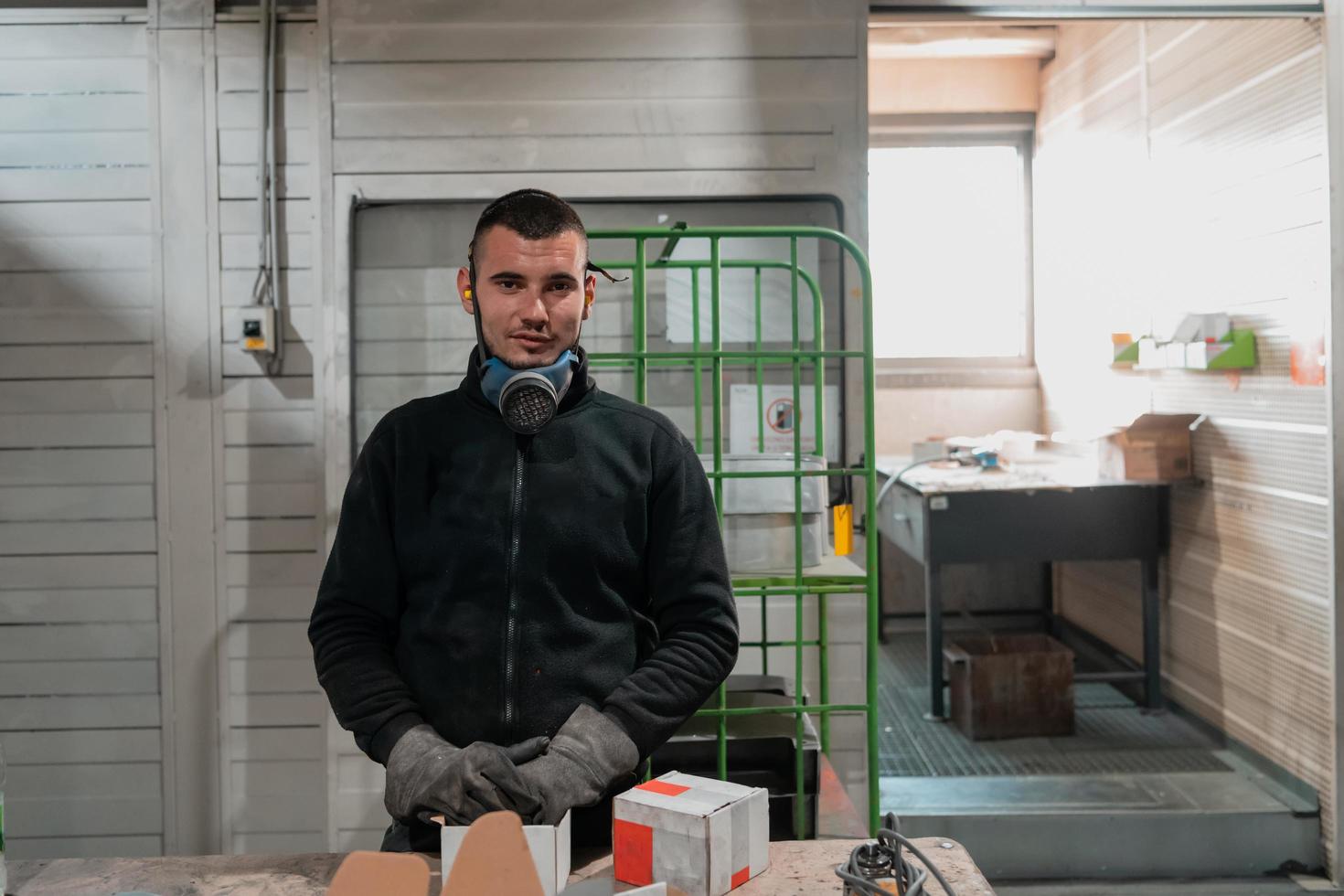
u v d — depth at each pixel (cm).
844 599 268
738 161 264
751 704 175
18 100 260
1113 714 373
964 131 493
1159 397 374
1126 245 394
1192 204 344
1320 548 282
